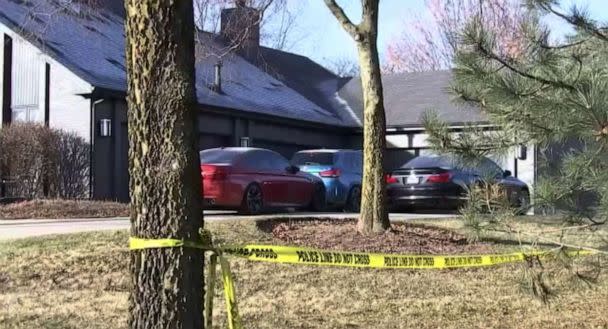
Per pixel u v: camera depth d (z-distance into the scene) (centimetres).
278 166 1577
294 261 476
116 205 1606
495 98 503
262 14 1426
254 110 2311
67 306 663
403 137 2612
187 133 378
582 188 496
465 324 663
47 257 822
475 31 512
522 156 571
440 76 2867
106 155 1945
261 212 1511
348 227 1085
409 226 1130
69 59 1975
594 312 716
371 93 1027
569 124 454
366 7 1020
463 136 548
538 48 516
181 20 376
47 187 1822
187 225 379
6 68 2047
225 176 1418
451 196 1627
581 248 544
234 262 830
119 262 812
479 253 923
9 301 675
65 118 1950
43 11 1523
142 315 378
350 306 707
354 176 1823
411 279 827
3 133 1764
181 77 375
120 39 2316
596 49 531
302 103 2753
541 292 588
